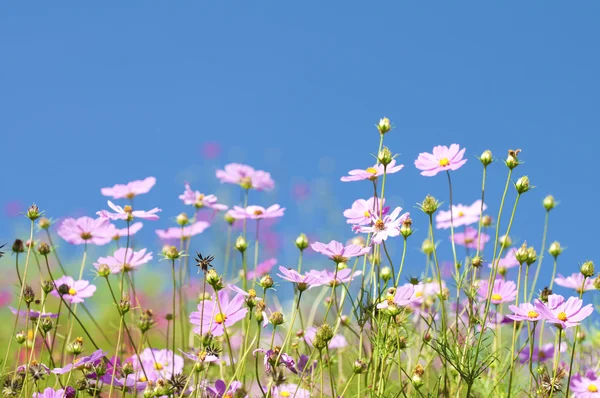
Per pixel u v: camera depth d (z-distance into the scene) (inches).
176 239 122.7
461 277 110.5
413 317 116.6
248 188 124.3
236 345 120.6
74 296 114.2
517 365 116.4
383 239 108.4
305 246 113.5
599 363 112.6
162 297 150.2
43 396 107.2
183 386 106.7
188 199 121.3
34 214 109.8
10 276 166.1
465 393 112.1
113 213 113.4
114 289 156.3
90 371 107.7
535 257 109.2
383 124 109.9
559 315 105.6
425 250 116.6
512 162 107.3
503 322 113.3
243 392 106.7
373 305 109.0
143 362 112.4
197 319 107.7
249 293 106.7
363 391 109.2
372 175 110.7
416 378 107.5
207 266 106.0
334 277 110.3
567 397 106.0
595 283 108.0
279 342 121.4
